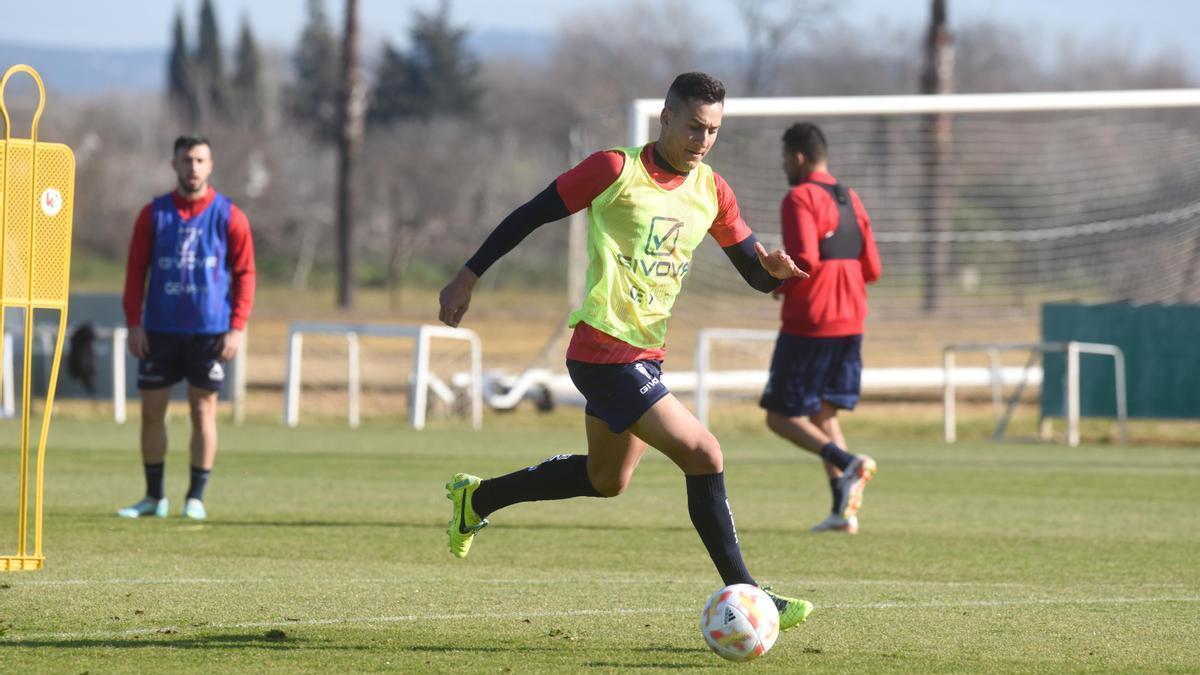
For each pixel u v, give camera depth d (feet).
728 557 58.54
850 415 212.64
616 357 57.62
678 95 56.49
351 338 197.06
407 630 60.75
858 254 100.07
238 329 99.71
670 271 58.13
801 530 99.66
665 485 128.67
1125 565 84.17
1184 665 55.57
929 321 283.79
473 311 476.13
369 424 197.06
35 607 64.85
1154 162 267.18
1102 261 290.35
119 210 646.74
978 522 104.63
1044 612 67.05
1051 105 174.60
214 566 78.69
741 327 254.27
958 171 324.60
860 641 59.88
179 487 120.78
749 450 166.40
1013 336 271.69
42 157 63.31
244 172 654.12
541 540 92.27
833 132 290.56
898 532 98.89
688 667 54.49
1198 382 175.73
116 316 198.29
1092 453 164.55
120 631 59.57
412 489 120.98
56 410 208.85
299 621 62.39
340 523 98.84
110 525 95.55
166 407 100.48
